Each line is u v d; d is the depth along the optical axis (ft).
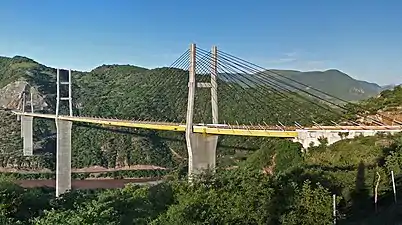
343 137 143.74
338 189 86.58
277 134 155.53
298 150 146.92
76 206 65.31
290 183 67.62
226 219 59.11
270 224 60.34
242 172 79.66
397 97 193.36
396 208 73.92
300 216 61.36
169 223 57.93
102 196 75.87
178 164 262.26
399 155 99.66
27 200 75.36
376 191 80.69
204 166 151.53
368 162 110.42
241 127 164.45
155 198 71.36
